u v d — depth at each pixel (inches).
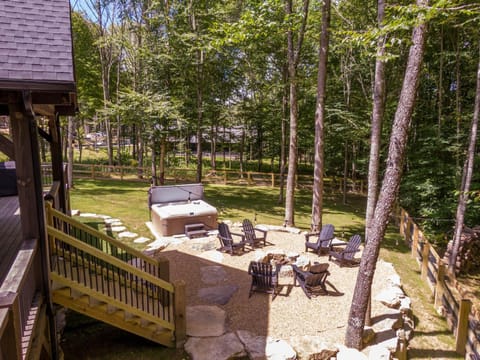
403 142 186.2
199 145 629.3
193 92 661.9
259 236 422.6
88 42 895.7
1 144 167.0
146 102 569.6
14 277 125.6
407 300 282.2
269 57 685.9
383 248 436.5
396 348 219.0
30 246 156.1
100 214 493.0
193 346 205.9
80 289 191.8
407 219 458.0
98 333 223.9
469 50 536.7
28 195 163.9
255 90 763.4
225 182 843.4
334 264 345.7
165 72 617.3
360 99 685.3
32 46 150.9
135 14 778.8
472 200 432.8
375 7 499.2
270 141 924.6
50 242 226.7
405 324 255.8
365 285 206.5
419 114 595.8
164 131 583.8
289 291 287.6
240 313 250.7
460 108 533.0
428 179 489.4
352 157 786.2
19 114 156.6
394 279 315.3
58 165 283.4
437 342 247.4
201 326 228.5
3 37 149.6
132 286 228.5
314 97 686.5
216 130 848.3
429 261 341.7
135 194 647.8
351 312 213.8
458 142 486.0
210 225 434.3
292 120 450.0
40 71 143.7
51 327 178.2
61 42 157.1
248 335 218.8
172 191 479.2
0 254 187.6
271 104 753.0
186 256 348.8
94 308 196.1
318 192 433.7
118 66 864.9
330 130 629.3
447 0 168.7
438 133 499.5
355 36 203.2
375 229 199.5
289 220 471.8
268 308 259.4
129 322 202.1
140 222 463.5
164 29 616.7
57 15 167.8
